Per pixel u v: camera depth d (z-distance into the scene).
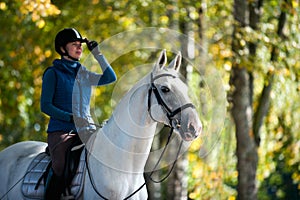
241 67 15.80
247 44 16.03
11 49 17.95
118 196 7.57
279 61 16.36
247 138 16.22
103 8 18.11
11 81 18.30
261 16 16.77
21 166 8.65
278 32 16.78
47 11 13.49
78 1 18.20
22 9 13.77
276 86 17.05
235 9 16.19
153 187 18.09
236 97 16.19
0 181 8.73
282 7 16.31
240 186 16.27
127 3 17.94
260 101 16.64
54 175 8.00
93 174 7.72
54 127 8.02
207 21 17.19
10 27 17.78
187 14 16.52
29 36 18.09
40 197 8.24
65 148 7.88
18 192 8.46
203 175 16.88
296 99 18.03
